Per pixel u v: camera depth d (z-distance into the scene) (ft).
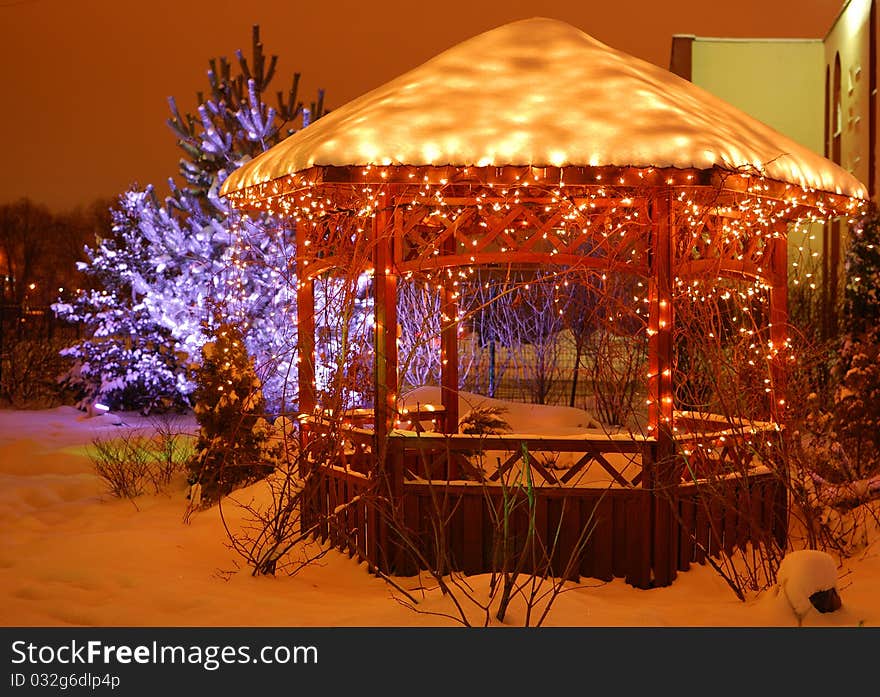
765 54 67.41
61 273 165.27
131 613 19.40
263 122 53.11
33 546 25.36
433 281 31.32
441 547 19.92
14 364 64.49
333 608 19.92
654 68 26.99
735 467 24.04
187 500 32.19
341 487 24.94
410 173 20.93
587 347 43.96
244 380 31.81
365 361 25.08
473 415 28.40
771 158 22.85
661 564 22.11
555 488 22.36
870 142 54.90
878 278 41.78
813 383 33.83
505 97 22.61
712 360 23.27
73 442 44.52
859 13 57.52
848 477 27.81
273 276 47.29
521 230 29.01
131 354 55.06
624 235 23.71
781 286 26.53
